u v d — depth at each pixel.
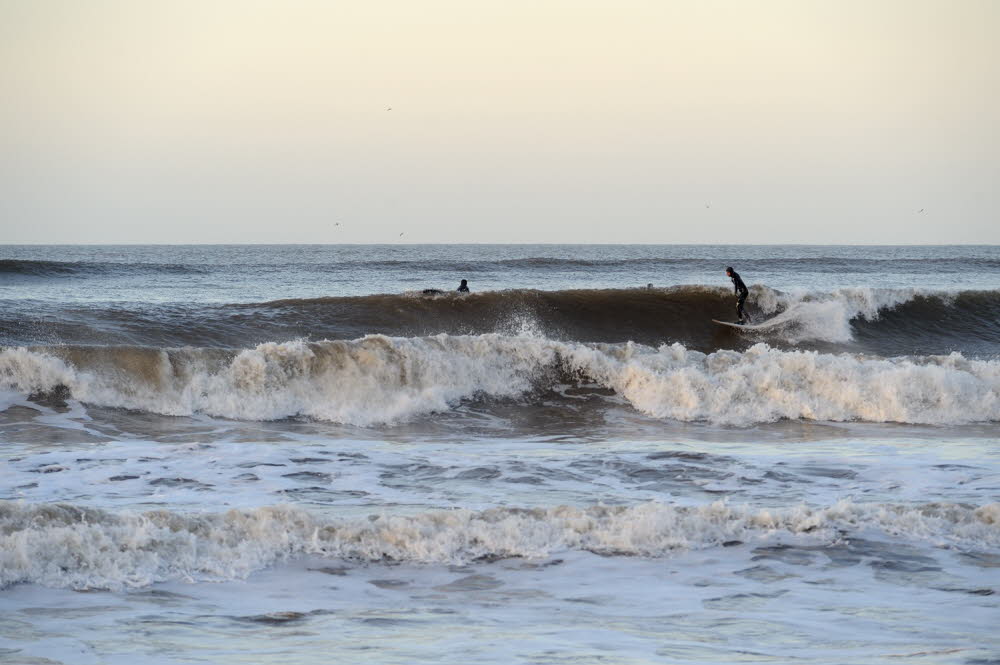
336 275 196.75
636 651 20.72
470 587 26.09
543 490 38.22
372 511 34.06
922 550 29.66
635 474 41.56
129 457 41.78
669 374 62.91
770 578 27.05
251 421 55.34
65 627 21.73
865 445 50.88
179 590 25.05
